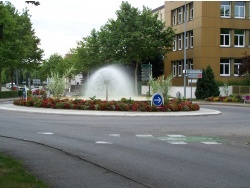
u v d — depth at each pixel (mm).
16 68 58000
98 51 60375
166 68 62656
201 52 51625
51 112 24797
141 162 9656
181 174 8375
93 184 7312
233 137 15016
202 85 47750
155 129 17266
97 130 16484
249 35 53938
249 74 49000
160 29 52938
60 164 9109
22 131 15695
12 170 7738
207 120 22188
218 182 7727
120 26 52062
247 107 36938
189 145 12805
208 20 51531
